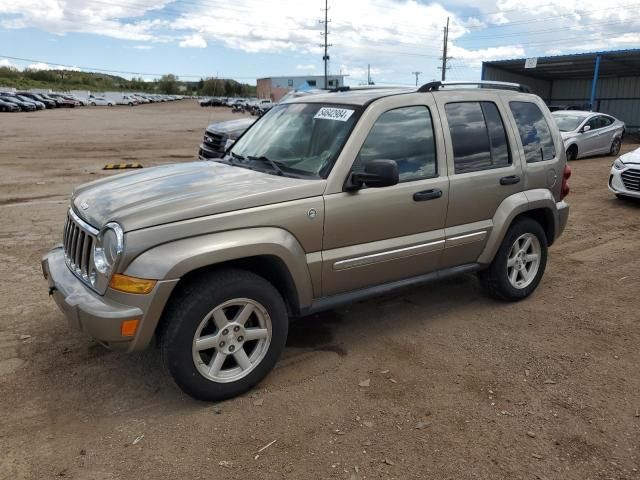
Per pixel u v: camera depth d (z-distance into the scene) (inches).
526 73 1512.1
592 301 203.5
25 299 193.0
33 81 4355.3
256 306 134.6
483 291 209.8
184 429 123.7
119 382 142.3
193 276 130.5
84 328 124.0
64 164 572.1
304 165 151.8
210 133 470.9
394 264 160.6
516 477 109.6
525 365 154.3
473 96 180.5
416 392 139.9
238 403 134.3
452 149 170.9
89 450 116.1
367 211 150.1
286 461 113.4
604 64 1283.2
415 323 181.9
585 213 359.3
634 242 288.0
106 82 5615.2
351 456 115.1
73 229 141.7
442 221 169.0
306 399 136.3
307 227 139.6
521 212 189.0
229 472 110.1
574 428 125.6
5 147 743.7
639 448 118.9
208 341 129.2
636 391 141.6
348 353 160.7
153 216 122.3
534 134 198.8
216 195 132.2
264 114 195.6
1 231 280.5
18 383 140.5
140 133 1073.5
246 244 127.9
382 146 155.0
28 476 108.0
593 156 684.1
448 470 111.3
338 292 153.4
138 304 119.1
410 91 166.2
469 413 130.9
